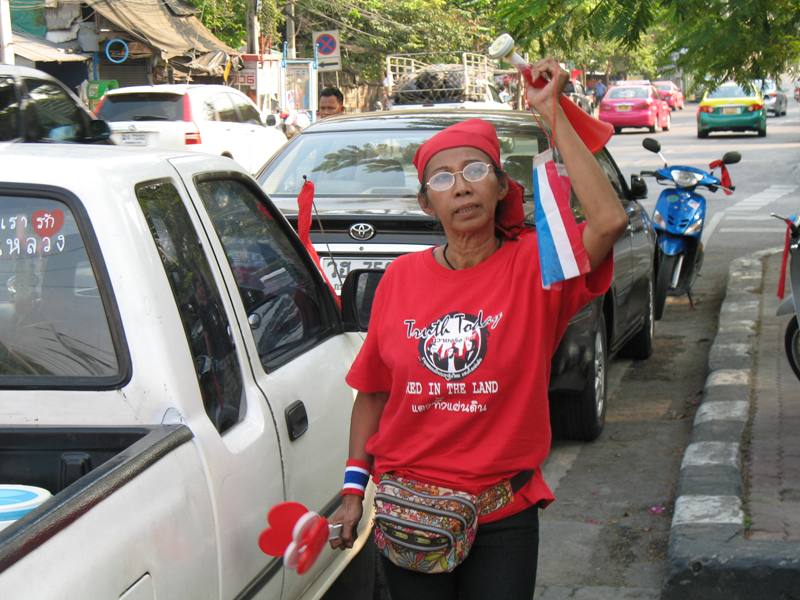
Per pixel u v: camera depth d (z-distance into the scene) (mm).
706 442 5199
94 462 2449
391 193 6016
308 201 3830
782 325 7809
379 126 6629
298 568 2203
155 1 23344
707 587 3891
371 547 3760
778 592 3816
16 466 2498
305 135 6684
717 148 27938
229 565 2453
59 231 2539
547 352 2463
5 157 2658
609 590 4195
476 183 2443
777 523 4203
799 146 27750
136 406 2449
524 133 6336
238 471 2543
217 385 2641
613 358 7980
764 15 7484
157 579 2115
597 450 5891
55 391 2479
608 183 2387
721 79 8156
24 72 8898
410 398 2484
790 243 5773
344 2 32031
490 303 2443
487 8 7797
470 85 21953
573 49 7129
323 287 3711
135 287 2484
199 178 3004
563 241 2373
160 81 23891
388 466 2559
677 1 7215
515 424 2449
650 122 36844
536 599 4117
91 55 22297
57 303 2523
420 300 2502
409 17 33688
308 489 3008
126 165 2686
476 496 2471
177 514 2223
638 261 7148
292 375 3092
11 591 1722
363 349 2648
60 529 1871
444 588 2549
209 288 2752
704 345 8344
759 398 6004
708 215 15531
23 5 21797
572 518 4930
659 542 4633
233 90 17516
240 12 28938
